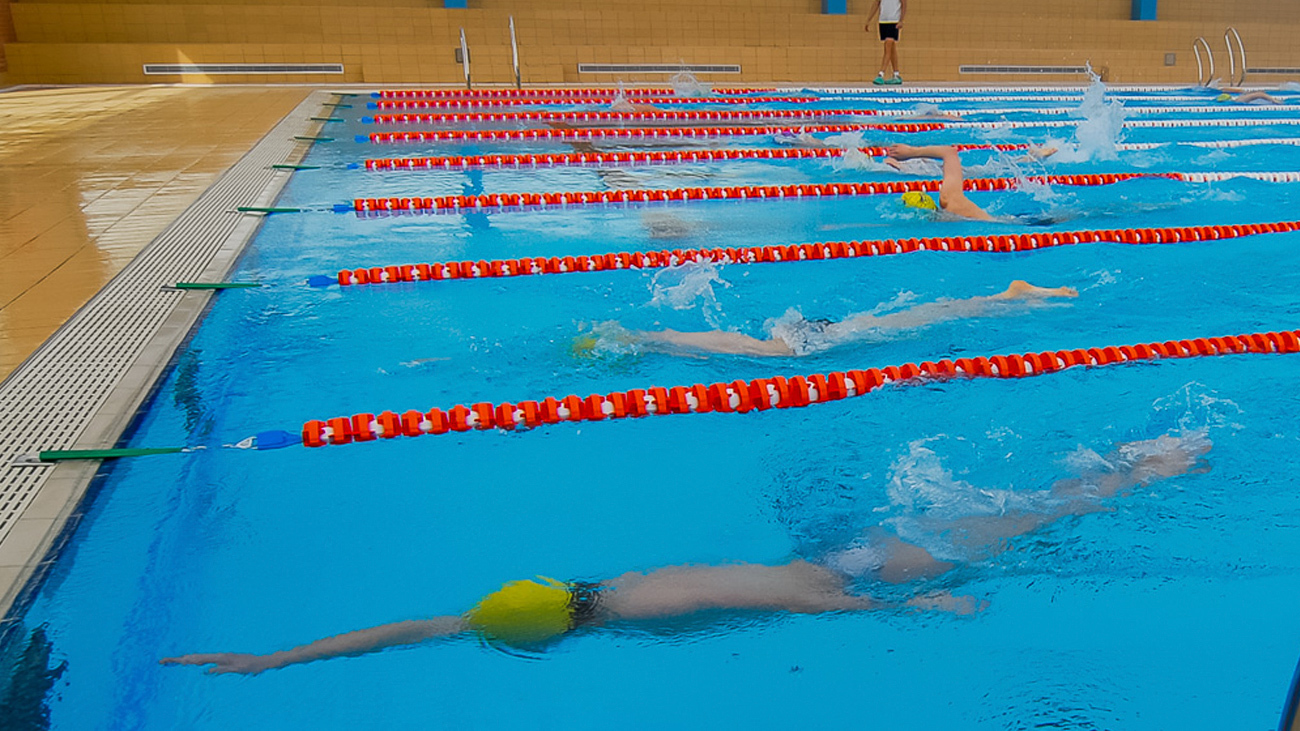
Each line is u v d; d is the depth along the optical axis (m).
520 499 2.48
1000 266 4.56
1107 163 7.41
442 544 2.26
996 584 2.07
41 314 3.66
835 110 11.17
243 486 2.51
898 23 13.16
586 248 4.88
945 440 2.79
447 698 1.74
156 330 3.57
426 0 14.12
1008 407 3.01
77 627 1.92
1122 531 2.28
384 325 3.74
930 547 2.23
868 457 2.69
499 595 2.05
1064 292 4.09
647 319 3.82
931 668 1.82
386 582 2.10
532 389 3.15
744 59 13.83
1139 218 5.46
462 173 7.03
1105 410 2.97
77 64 12.48
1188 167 7.20
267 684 1.77
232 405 2.98
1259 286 4.18
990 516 2.35
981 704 1.72
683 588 2.08
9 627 1.91
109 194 5.87
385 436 2.82
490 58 13.24
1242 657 1.83
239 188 6.21
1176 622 1.94
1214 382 3.17
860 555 2.19
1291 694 1.08
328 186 6.47
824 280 4.35
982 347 3.49
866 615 1.98
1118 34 15.29
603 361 3.38
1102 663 1.82
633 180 6.76
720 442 2.80
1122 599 2.02
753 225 5.41
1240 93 12.38
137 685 1.76
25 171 6.62
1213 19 16.12
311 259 4.62
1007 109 11.15
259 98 11.39
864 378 3.18
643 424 2.92
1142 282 4.26
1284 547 2.20
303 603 2.02
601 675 1.81
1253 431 2.80
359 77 13.16
